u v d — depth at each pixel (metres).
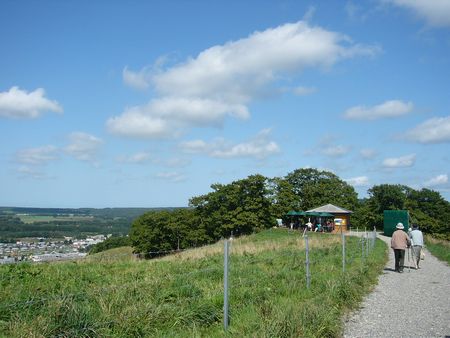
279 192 82.69
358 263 18.69
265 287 10.98
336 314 9.39
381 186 95.88
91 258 17.06
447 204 94.56
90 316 6.60
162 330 7.14
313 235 49.34
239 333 7.31
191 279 11.05
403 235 19.17
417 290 14.00
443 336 8.42
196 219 73.56
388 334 8.51
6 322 6.23
